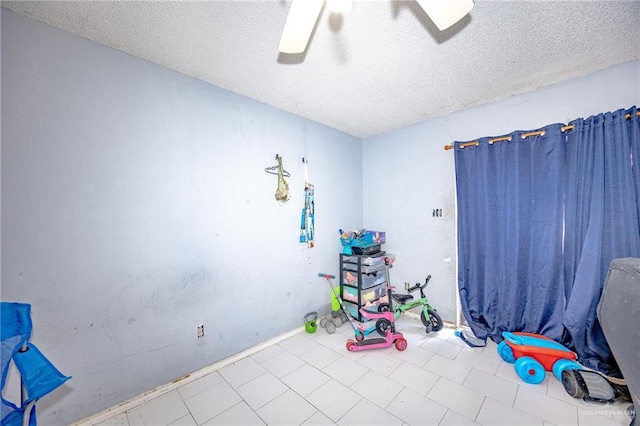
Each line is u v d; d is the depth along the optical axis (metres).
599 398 1.53
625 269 1.19
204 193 2.01
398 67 1.83
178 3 1.25
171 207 1.84
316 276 2.88
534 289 2.17
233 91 2.18
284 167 2.57
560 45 1.62
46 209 1.39
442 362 2.06
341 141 3.23
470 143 2.51
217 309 2.07
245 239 2.25
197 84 1.97
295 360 2.13
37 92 1.37
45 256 1.39
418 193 2.98
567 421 1.44
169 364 1.82
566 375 1.67
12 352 1.04
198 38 1.52
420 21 1.38
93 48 1.54
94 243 1.54
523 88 2.18
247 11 1.31
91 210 1.53
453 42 1.57
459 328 2.65
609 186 1.82
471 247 2.53
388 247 3.27
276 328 2.48
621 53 1.71
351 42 1.55
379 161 3.36
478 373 1.91
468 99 2.38
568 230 2.01
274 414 1.56
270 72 1.89
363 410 1.58
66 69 1.45
